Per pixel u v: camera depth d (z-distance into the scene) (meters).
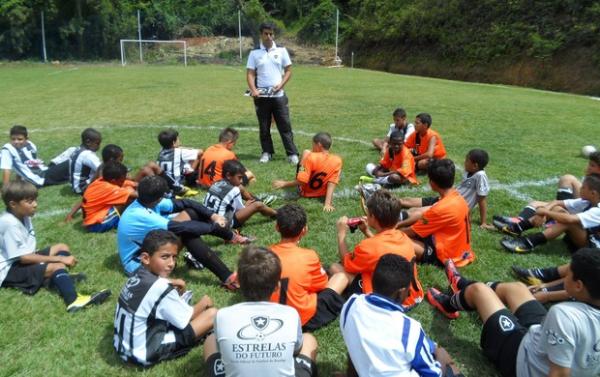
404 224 4.41
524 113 12.16
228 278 3.66
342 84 19.47
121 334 2.82
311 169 5.54
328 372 2.85
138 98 14.55
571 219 3.94
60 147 8.33
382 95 15.52
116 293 3.66
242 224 4.81
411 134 6.91
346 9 41.44
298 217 3.30
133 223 3.73
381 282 2.43
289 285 3.07
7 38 36.25
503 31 25.34
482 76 25.97
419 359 2.26
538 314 2.83
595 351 2.21
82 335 3.14
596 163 4.37
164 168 5.80
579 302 2.24
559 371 2.21
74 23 37.56
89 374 2.79
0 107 12.88
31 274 3.60
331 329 3.21
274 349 2.28
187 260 3.98
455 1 28.92
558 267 3.73
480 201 4.80
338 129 9.73
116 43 39.75
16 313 3.36
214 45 43.28
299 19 44.00
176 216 4.29
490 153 7.86
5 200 3.61
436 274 3.92
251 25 42.88
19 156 6.13
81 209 5.21
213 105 13.06
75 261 4.13
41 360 2.90
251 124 10.27
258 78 7.02
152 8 43.44
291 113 11.70
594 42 21.00
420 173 6.73
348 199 5.67
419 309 3.46
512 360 2.57
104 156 5.55
